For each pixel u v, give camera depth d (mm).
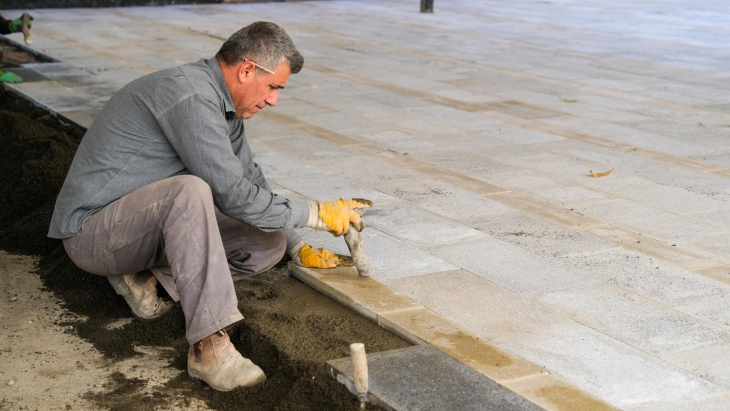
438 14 17266
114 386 2977
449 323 3270
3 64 9812
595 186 5312
